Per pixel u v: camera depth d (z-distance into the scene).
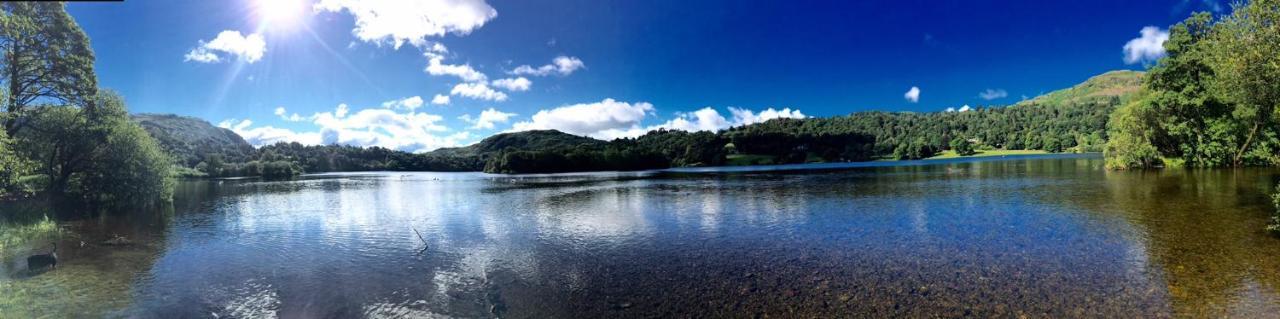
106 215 30.81
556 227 22.81
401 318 10.94
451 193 48.03
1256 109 41.09
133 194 36.53
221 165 119.94
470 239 20.17
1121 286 11.67
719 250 16.91
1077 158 108.25
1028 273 13.03
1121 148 53.31
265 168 122.75
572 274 14.14
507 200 38.03
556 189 50.94
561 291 12.59
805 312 10.70
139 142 37.31
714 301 11.55
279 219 28.16
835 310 10.75
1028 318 9.97
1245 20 21.36
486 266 15.31
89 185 35.81
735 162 169.88
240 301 12.40
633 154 154.50
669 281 13.25
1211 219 19.73
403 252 17.73
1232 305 10.23
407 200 40.28
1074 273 12.86
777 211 26.94
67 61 34.19
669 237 19.55
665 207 30.19
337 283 13.73
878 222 22.09
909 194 35.16
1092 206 24.80
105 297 12.86
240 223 26.56
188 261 16.80
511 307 11.48
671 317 10.60
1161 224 19.03
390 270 15.05
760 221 23.22
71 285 13.95
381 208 33.75
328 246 19.17
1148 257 14.14
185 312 11.69
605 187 52.28
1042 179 45.06
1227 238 16.14
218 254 17.91
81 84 35.41
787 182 54.47
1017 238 17.48
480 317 10.90
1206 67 44.09
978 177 52.88
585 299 11.94
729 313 10.75
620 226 22.67
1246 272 12.33
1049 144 172.88
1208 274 12.30
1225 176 38.56
